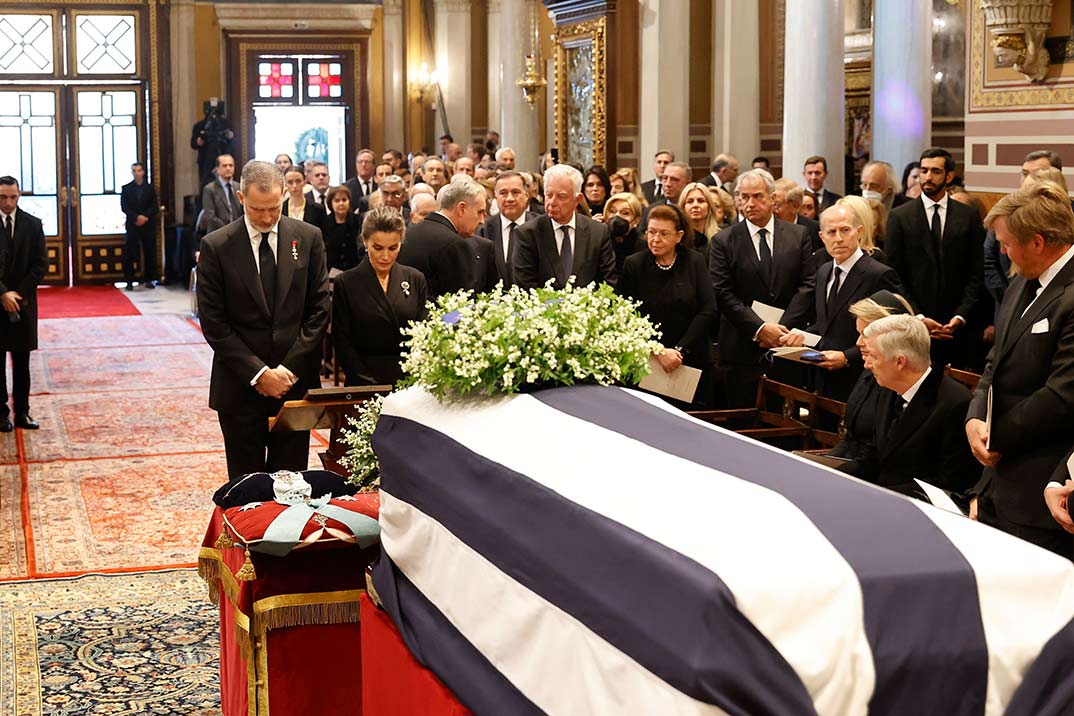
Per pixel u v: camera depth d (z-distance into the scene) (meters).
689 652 1.81
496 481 2.50
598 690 2.04
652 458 2.31
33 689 4.22
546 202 6.33
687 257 6.29
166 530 6.23
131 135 18.55
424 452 2.84
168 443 8.20
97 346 12.46
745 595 1.79
